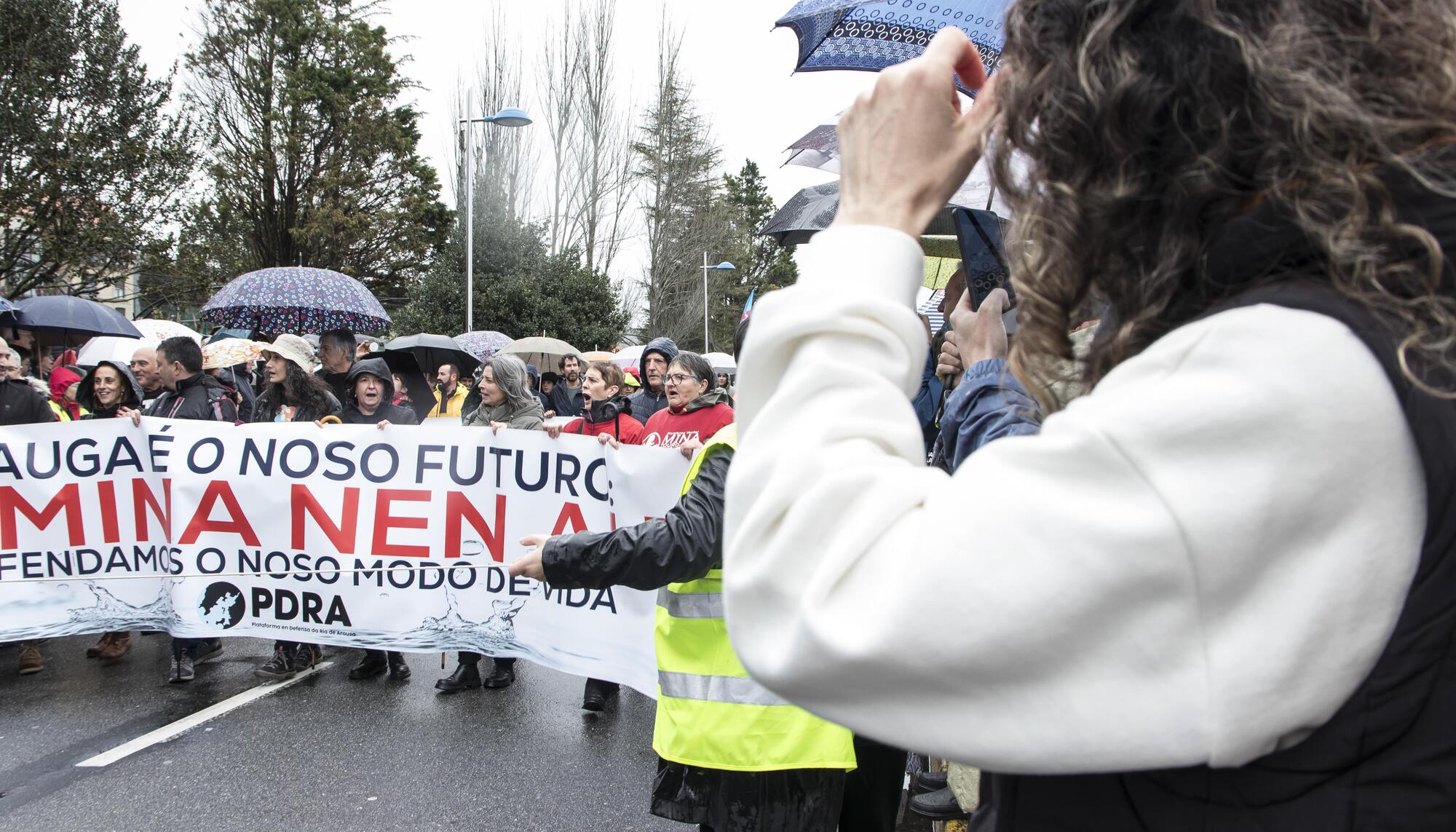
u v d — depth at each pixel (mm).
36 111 19656
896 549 614
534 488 4684
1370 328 560
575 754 4512
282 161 28234
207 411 6180
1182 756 551
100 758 4359
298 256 28797
